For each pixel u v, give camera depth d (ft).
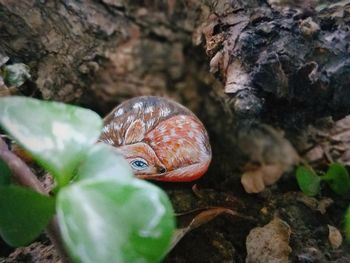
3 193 0.28
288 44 0.40
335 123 0.52
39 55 0.50
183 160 0.41
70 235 0.24
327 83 0.41
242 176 0.51
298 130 0.51
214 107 0.53
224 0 0.44
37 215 0.28
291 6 0.43
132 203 0.25
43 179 0.40
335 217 0.47
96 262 0.23
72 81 0.51
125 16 0.51
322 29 0.42
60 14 0.49
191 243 0.43
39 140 0.27
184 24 0.51
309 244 0.44
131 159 0.40
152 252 0.24
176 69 0.52
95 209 0.24
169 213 0.25
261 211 0.47
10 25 0.48
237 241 0.44
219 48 0.43
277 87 0.41
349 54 0.41
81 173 0.27
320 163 0.52
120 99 0.53
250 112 0.40
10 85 0.46
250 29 0.41
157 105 0.42
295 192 0.49
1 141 0.31
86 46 0.50
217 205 0.47
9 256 0.42
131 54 0.52
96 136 0.28
